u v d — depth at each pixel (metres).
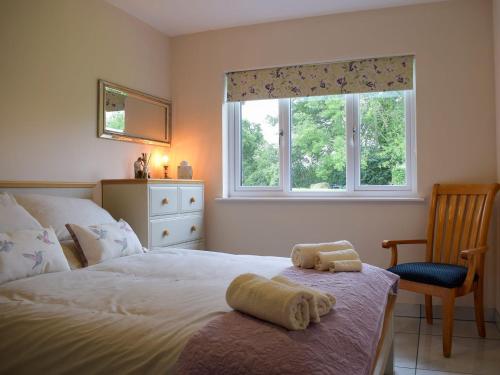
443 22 3.23
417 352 2.59
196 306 1.40
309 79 3.59
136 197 3.01
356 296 1.55
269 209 3.66
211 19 3.58
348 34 3.45
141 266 2.07
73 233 2.25
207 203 3.86
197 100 3.90
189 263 2.14
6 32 2.45
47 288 1.66
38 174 2.65
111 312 1.39
